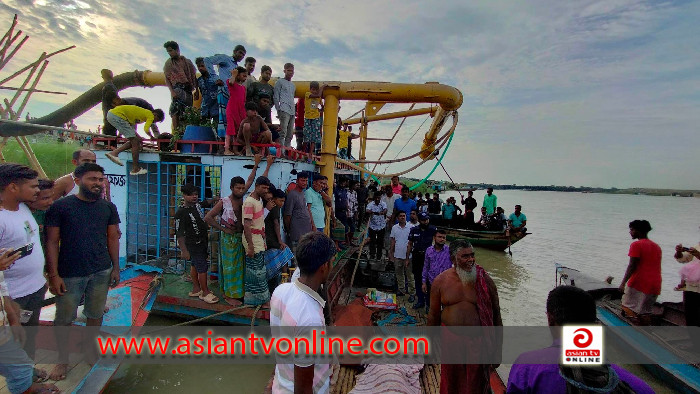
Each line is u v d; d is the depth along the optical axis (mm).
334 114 8500
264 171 6125
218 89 7074
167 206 6816
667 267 13781
